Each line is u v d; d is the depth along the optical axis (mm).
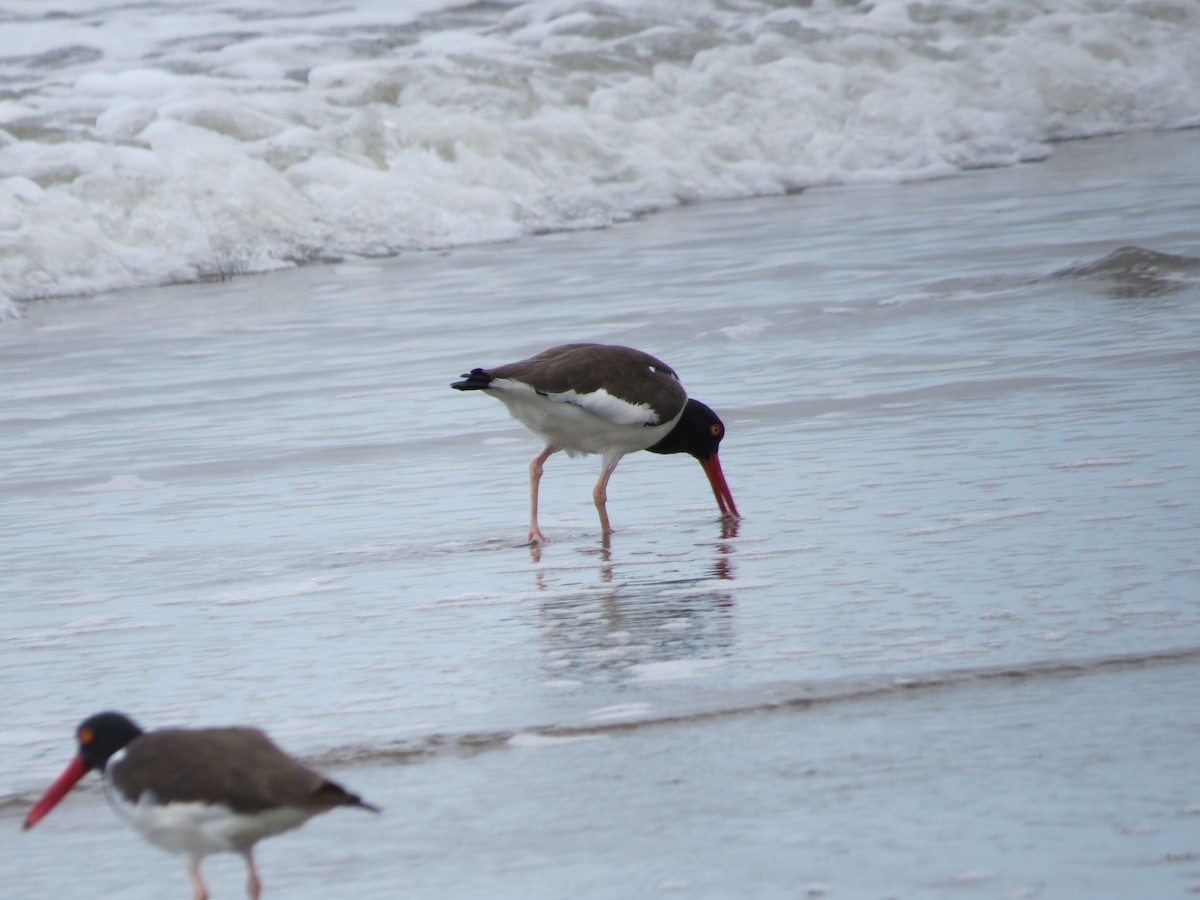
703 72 33500
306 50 34594
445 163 28578
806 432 14234
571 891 6016
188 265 24922
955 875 5906
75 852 6777
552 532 12008
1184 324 17125
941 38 38125
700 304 20062
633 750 7363
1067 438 13141
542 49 35062
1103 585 9375
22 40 35219
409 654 9133
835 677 8141
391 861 6402
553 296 21375
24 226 24406
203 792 5652
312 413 16172
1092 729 7219
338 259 25891
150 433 15703
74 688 8844
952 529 10906
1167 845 6035
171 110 28578
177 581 11062
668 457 14172
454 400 16438
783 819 6512
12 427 16172
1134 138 34156
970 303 19016
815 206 28344
